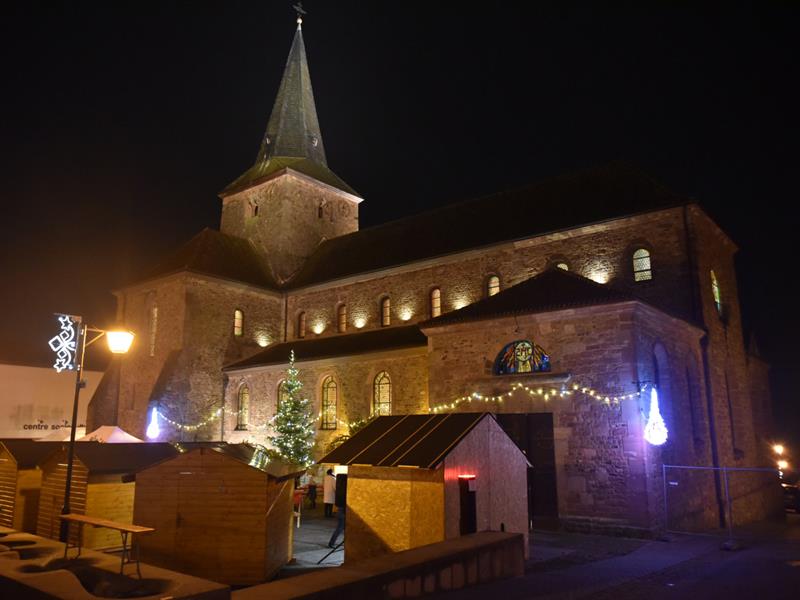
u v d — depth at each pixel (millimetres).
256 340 32688
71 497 13867
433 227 29797
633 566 11930
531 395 17859
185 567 11234
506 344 18797
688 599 9141
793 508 29719
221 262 32906
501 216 27094
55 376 37469
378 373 25000
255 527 11141
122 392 32469
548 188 26984
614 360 16719
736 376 24297
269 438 27047
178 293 30844
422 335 25047
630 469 15969
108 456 14133
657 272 21250
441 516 10812
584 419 16891
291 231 35781
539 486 17328
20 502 15602
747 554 13336
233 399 30578
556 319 17906
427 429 12133
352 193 39562
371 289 29422
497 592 8859
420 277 27500
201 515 11352
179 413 29016
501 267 24844
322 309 31719
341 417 25781
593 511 16297
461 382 19484
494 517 12008
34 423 36094
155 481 11641
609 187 24438
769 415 29172
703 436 20219
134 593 7371
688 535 15961
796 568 11508
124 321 33781
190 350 30125
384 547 11398
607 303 16969
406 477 11352
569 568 11680
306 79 41812
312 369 27328
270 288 33438
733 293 25516
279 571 12047
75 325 12961
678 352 19594
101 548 13445
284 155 39281
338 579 7074
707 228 22766
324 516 19250
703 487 19797
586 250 22812
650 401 16797
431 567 8195
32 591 6625
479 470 11836
